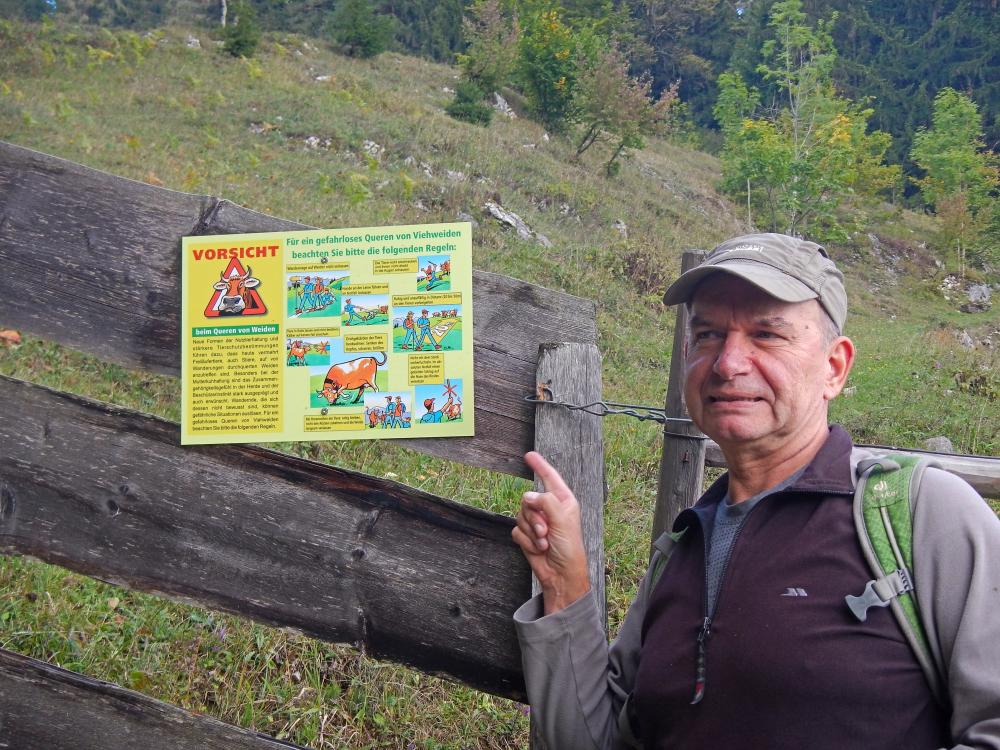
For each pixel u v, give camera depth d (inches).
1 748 71.0
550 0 1295.5
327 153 594.2
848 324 687.7
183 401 74.0
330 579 73.3
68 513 74.5
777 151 889.5
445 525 73.1
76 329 75.4
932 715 54.1
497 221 517.0
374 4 1779.0
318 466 73.9
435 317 73.4
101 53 718.5
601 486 72.2
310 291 74.0
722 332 64.4
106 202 75.7
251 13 870.4
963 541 53.7
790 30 936.3
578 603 67.4
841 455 61.2
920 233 1219.9
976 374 402.3
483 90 1058.7
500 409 73.7
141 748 70.4
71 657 110.8
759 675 56.2
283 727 108.7
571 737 66.8
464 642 72.3
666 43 2330.2
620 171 921.5
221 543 73.8
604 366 333.7
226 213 75.0
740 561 60.5
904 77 2372.0
